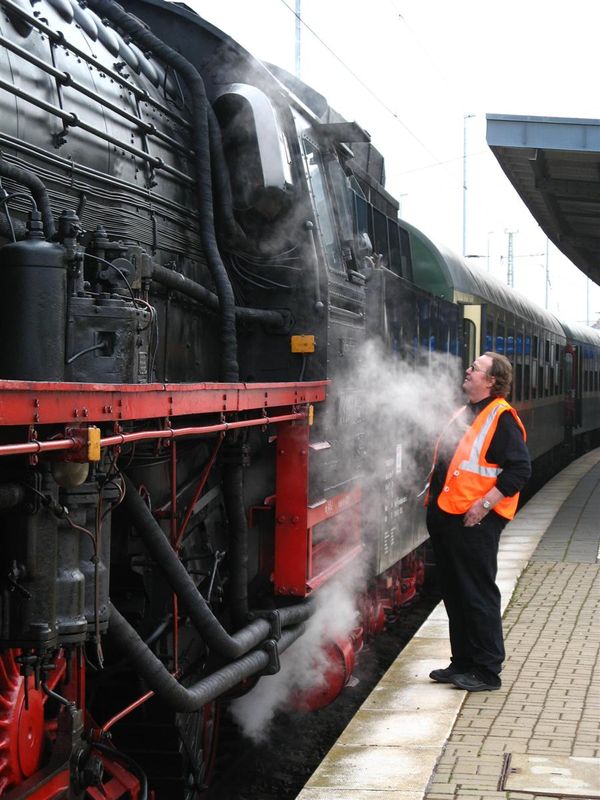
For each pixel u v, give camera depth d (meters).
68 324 3.81
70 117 4.56
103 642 4.24
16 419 2.94
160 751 4.91
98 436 3.35
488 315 14.41
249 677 5.57
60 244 3.78
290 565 5.82
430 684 6.30
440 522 6.30
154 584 4.75
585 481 19.12
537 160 12.55
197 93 5.82
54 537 3.42
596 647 7.11
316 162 6.73
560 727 5.46
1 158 3.96
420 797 4.48
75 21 5.14
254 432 5.86
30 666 3.35
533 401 18.72
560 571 9.96
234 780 6.13
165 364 5.32
